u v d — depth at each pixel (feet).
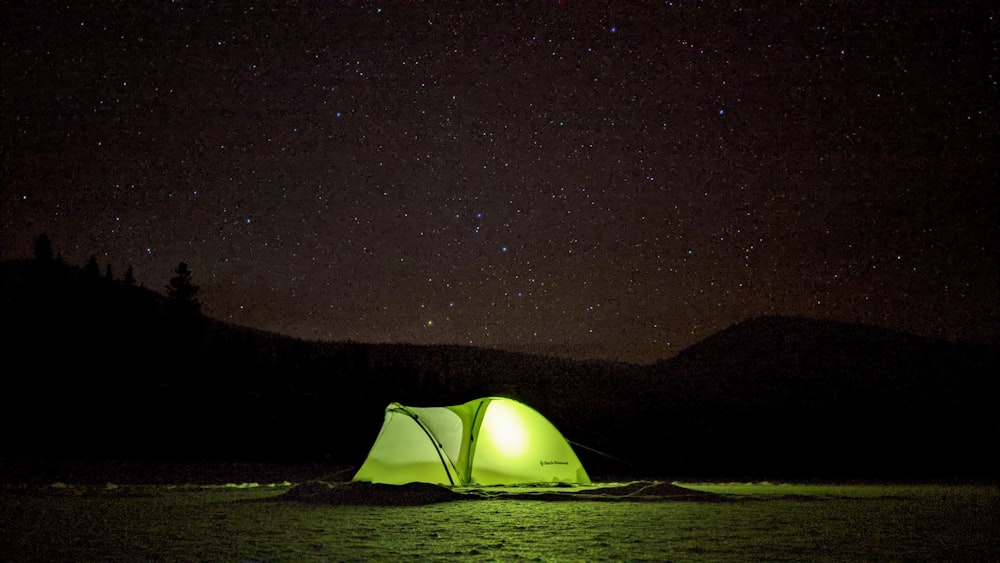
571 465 50.60
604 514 31.65
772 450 99.40
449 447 46.96
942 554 20.66
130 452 81.30
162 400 97.71
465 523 27.99
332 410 109.50
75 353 99.30
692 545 22.17
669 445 103.71
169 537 24.08
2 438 78.95
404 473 45.62
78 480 57.77
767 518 30.73
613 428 116.16
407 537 23.89
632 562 18.88
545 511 32.83
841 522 29.40
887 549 21.61
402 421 47.39
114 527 27.12
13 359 95.50
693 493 41.68
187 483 58.18
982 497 45.16
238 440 92.12
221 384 108.58
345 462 88.89
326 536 24.17
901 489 54.03
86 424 86.48
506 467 47.88
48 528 26.89
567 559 19.39
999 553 20.99
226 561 19.08
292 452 90.12
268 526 27.14
